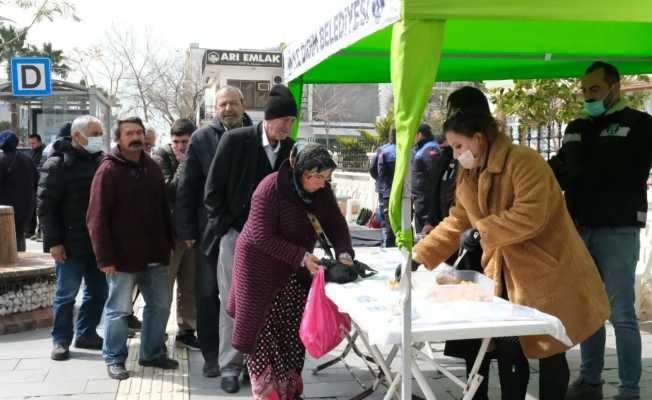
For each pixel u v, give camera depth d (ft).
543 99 22.08
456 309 8.85
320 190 11.89
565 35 14.52
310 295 10.66
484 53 15.66
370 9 8.71
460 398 13.39
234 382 13.88
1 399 13.43
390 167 27.81
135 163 14.58
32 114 50.80
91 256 16.34
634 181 12.55
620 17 8.34
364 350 16.69
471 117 9.85
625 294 12.62
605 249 12.71
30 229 39.22
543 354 9.55
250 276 11.47
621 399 12.70
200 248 14.67
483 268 10.77
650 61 16.35
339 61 16.52
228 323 13.88
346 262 11.17
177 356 16.57
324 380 14.65
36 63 27.50
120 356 14.90
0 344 17.67
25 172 30.40
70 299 16.24
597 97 12.55
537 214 9.25
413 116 8.05
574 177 12.84
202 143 14.67
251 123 15.72
